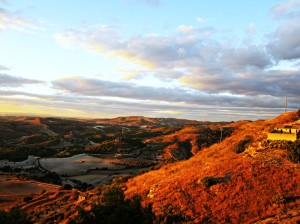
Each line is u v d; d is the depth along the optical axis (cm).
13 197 8225
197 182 3709
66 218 4678
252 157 4084
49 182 11012
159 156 18075
